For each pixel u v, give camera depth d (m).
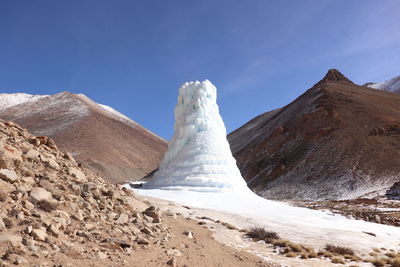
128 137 162.75
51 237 7.82
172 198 28.61
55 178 10.84
